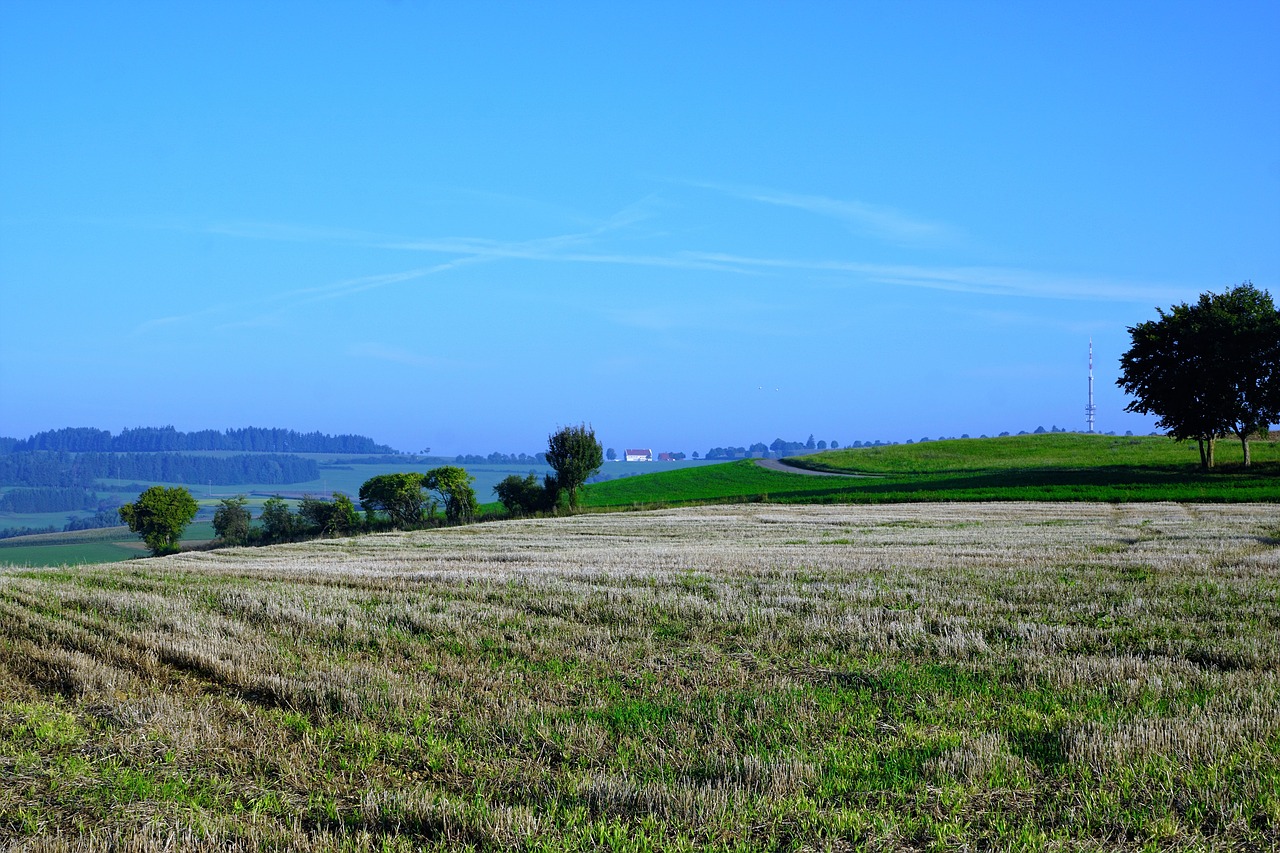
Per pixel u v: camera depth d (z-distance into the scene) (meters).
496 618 14.77
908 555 24.56
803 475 100.00
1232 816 6.88
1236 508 45.69
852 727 9.16
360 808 7.34
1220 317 70.56
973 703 9.87
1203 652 11.91
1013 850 6.49
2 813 7.35
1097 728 8.56
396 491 75.38
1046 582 18.16
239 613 15.20
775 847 6.70
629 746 8.69
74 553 95.19
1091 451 107.31
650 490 93.69
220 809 7.43
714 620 14.55
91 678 10.90
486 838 6.82
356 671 11.25
